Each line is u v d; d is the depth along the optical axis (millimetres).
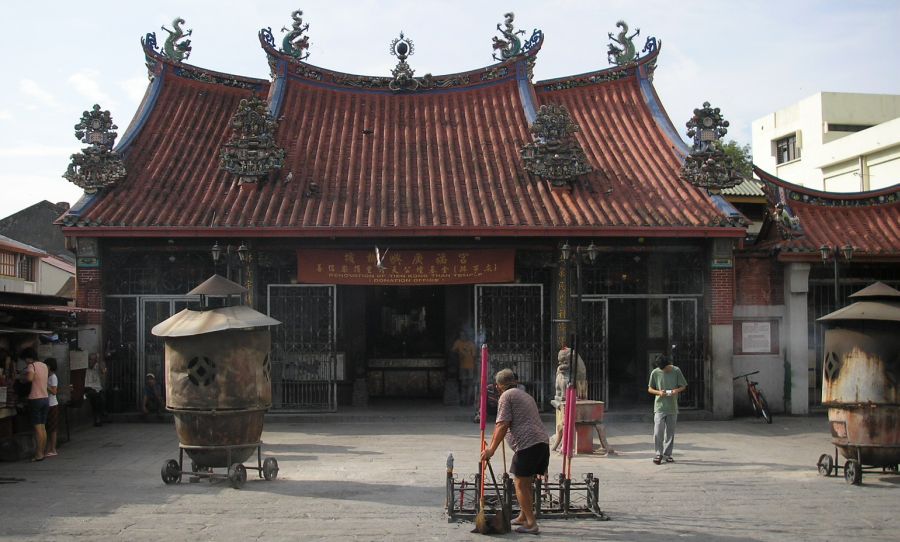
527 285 21375
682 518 10422
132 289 21531
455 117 25578
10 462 15219
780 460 15445
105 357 21031
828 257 19953
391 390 25406
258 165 21969
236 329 12523
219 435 12570
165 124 24078
